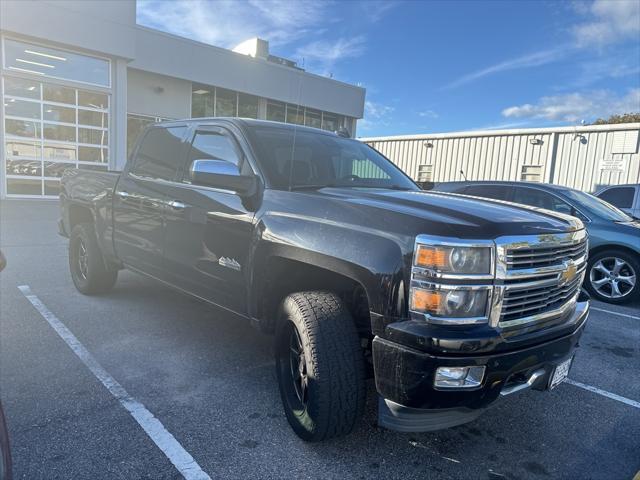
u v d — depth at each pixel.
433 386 2.28
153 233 4.29
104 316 5.00
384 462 2.75
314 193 3.12
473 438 3.06
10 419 3.02
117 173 5.18
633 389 3.87
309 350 2.68
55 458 2.66
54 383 3.52
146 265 4.46
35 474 2.52
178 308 5.36
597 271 6.96
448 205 2.76
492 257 2.34
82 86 16.22
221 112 21.34
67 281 6.34
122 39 16.56
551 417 3.37
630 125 17.22
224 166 3.21
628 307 6.63
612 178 17.78
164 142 4.52
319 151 3.84
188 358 4.05
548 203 7.62
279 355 3.07
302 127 4.16
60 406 3.20
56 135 15.95
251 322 3.31
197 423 3.06
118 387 3.49
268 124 3.91
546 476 2.71
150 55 18.48
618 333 5.35
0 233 9.71
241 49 23.34
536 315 2.57
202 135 4.05
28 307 5.22
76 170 5.93
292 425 2.94
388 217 2.56
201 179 3.20
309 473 2.62
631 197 9.87
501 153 20.11
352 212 2.72
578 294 3.10
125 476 2.53
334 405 2.65
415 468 2.71
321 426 2.69
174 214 3.98
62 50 15.73
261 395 3.45
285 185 3.31
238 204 3.38
